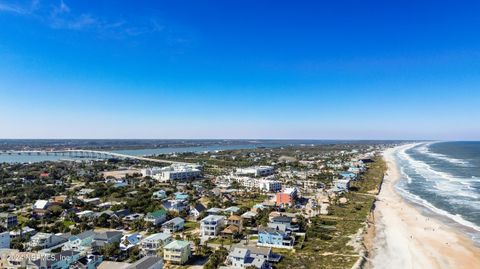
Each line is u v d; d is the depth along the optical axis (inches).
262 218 5068.9
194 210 5595.5
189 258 3688.5
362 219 5319.9
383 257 3821.4
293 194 6643.7
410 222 5359.3
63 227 4776.1
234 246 3786.9
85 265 3255.4
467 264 3698.3
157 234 4156.0
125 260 3599.9
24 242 4131.4
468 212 6018.7
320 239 4320.9
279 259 3599.9
